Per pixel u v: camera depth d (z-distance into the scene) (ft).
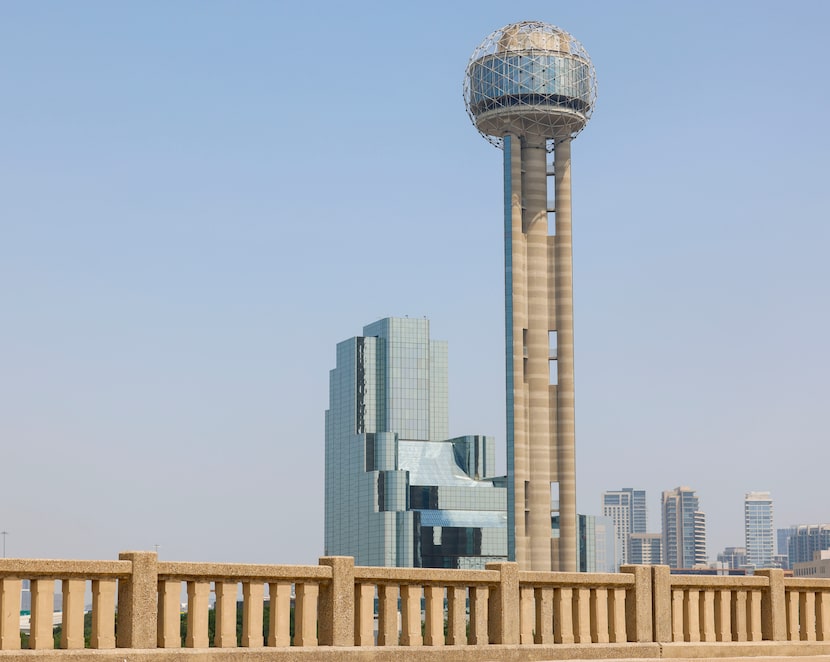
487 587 75.66
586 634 79.20
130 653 61.36
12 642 59.26
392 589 71.92
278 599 67.56
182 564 64.34
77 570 61.21
